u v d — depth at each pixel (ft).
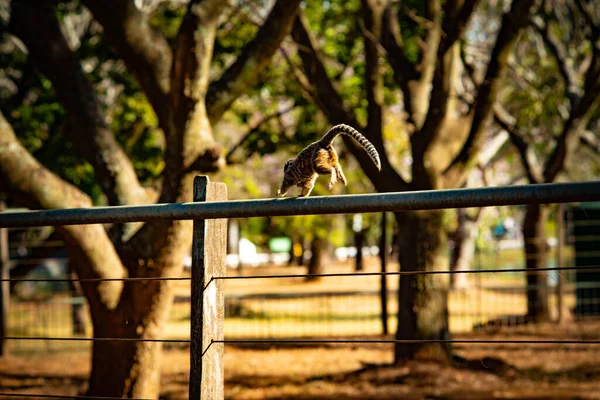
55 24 27.94
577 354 37.91
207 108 27.58
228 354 42.16
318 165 11.53
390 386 31.94
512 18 32.55
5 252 44.75
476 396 29.66
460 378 32.86
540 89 62.64
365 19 37.52
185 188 26.25
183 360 40.65
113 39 27.20
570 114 48.91
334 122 36.91
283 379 34.78
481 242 87.25
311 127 49.24
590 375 33.14
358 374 34.86
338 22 46.37
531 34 65.72
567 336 43.91
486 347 40.68
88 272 25.77
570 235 54.60
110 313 26.22
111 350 26.37
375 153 10.27
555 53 53.16
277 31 27.58
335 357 40.06
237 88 27.91
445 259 36.70
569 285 51.55
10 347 46.68
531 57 71.15
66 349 46.11
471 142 34.83
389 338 44.57
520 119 64.03
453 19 34.09
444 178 35.17
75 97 27.76
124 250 26.45
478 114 34.42
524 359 37.14
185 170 26.16
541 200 8.75
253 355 41.45
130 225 26.86
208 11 25.07
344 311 61.31
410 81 37.70
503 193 8.89
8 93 61.52
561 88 61.82
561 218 49.98
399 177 35.99
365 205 9.50
